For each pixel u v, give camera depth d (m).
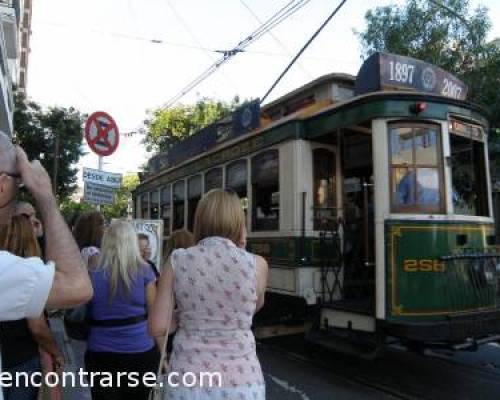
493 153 13.53
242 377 2.41
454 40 15.70
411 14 15.92
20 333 2.66
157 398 2.64
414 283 5.90
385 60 6.65
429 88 7.02
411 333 5.59
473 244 6.36
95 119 7.84
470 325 5.93
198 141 11.05
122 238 3.53
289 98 8.70
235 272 2.54
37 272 1.58
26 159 1.80
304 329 7.41
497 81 14.37
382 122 6.14
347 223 7.73
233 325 2.50
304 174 7.21
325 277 7.13
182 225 11.41
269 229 7.83
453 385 6.04
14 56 22.45
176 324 2.75
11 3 19.92
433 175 6.22
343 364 7.01
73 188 23.83
